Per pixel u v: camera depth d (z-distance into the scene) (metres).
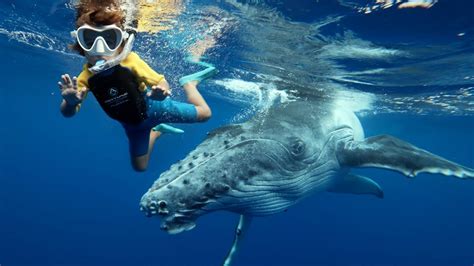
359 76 12.80
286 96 14.98
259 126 7.98
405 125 29.91
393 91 14.91
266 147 7.40
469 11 7.41
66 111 4.45
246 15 8.98
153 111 4.76
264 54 11.83
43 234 49.03
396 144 8.59
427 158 7.84
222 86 19.58
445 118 25.19
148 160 5.39
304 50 10.78
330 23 8.62
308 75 13.05
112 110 4.43
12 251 40.88
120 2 8.55
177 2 8.73
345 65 11.69
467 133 35.44
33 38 17.28
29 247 42.94
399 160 7.89
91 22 4.02
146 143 5.16
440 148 54.31
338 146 9.09
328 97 15.64
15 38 18.39
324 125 9.00
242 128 7.85
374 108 19.83
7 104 59.88
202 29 10.67
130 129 4.94
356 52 10.42
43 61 23.56
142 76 4.47
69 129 86.38
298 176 7.87
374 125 29.89
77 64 21.62
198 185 6.27
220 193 6.46
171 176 6.41
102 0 4.28
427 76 12.55
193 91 5.47
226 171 6.67
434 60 10.66
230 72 15.27
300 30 9.30
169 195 5.98
